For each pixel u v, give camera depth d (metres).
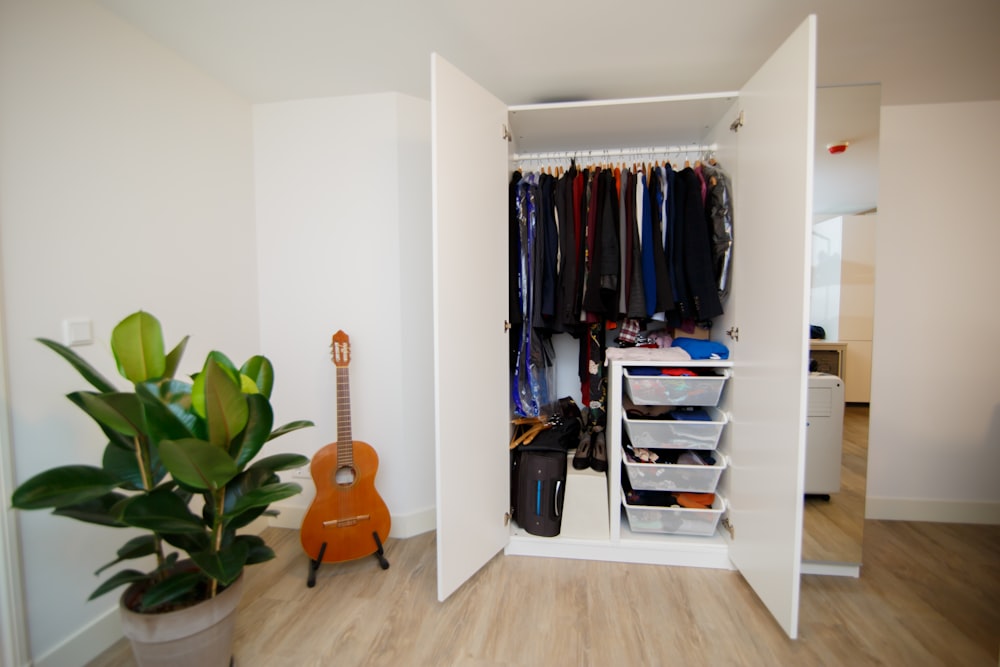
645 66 1.68
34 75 1.18
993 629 1.39
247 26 1.44
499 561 1.80
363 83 1.83
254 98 1.96
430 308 2.04
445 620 1.45
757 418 1.51
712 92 1.87
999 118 1.92
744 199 1.60
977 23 1.39
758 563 1.49
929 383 2.02
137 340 1.09
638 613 1.48
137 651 1.05
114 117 1.39
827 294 1.76
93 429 1.33
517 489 1.90
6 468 1.12
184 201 1.66
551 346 2.13
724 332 1.80
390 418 1.98
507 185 1.78
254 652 1.32
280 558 1.82
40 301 1.21
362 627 1.42
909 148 1.97
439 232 1.41
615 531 1.77
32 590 1.18
